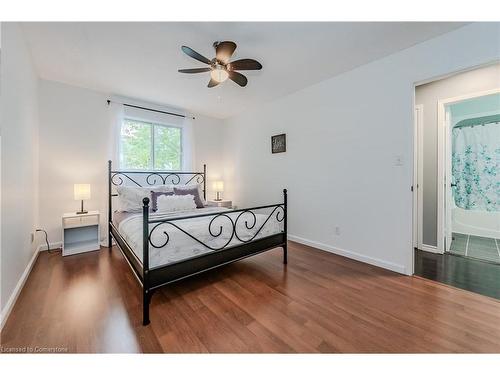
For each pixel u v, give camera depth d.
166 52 2.26
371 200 2.52
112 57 2.37
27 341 1.32
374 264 2.51
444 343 1.33
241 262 2.61
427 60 2.08
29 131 2.33
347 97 2.71
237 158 4.47
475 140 3.73
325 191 2.98
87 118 3.22
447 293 1.90
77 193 2.89
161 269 1.62
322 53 2.29
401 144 2.28
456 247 3.14
